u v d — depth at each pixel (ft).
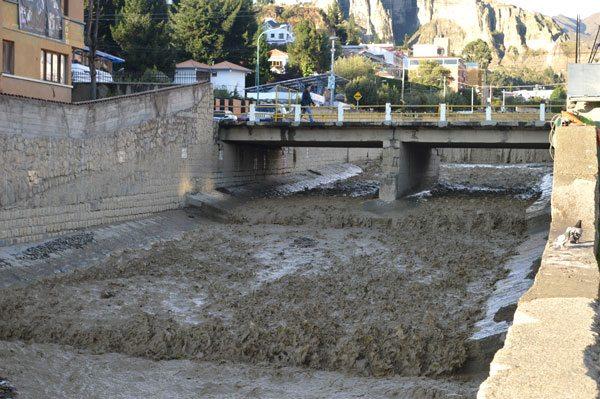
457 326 74.43
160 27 287.89
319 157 221.05
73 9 142.92
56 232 108.99
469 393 58.65
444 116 154.51
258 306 84.69
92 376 64.13
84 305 82.43
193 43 330.75
